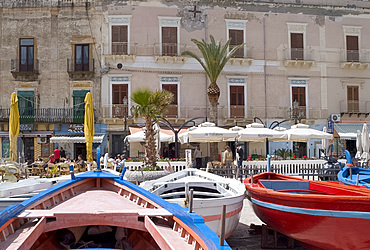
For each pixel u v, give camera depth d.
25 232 5.41
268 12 33.16
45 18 31.00
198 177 11.70
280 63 32.97
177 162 19.30
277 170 19.86
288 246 8.64
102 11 31.00
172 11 31.72
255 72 32.53
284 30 33.28
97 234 7.04
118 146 30.31
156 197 6.77
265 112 32.31
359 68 34.09
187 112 31.19
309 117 32.88
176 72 31.38
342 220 6.93
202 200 7.54
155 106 15.55
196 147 30.08
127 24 31.05
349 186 9.13
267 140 23.78
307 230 7.55
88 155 18.94
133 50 30.91
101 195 7.80
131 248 6.69
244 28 32.72
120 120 29.95
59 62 30.83
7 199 7.32
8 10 30.98
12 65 30.69
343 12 34.34
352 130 32.19
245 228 10.50
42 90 30.73
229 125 31.45
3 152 29.91
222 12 32.44
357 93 34.09
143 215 5.82
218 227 7.80
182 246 5.00
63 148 29.91
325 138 21.61
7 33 30.91
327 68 33.75
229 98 31.97
